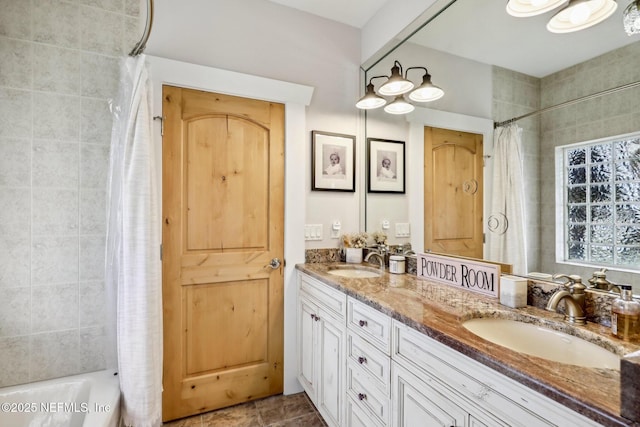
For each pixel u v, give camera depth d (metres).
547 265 1.24
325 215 2.32
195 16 1.92
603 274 1.06
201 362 1.96
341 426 1.55
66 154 1.67
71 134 1.68
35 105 1.61
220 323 2.01
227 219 2.02
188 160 1.92
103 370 1.72
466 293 1.42
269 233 2.14
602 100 1.08
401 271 1.89
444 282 1.62
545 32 1.26
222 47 1.99
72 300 1.68
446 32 1.74
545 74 1.26
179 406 1.89
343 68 2.38
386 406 1.21
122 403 1.51
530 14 1.31
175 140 1.88
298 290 2.17
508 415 0.74
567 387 0.63
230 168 2.03
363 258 2.31
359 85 2.43
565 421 0.63
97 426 1.26
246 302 2.08
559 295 1.04
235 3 2.03
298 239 2.20
